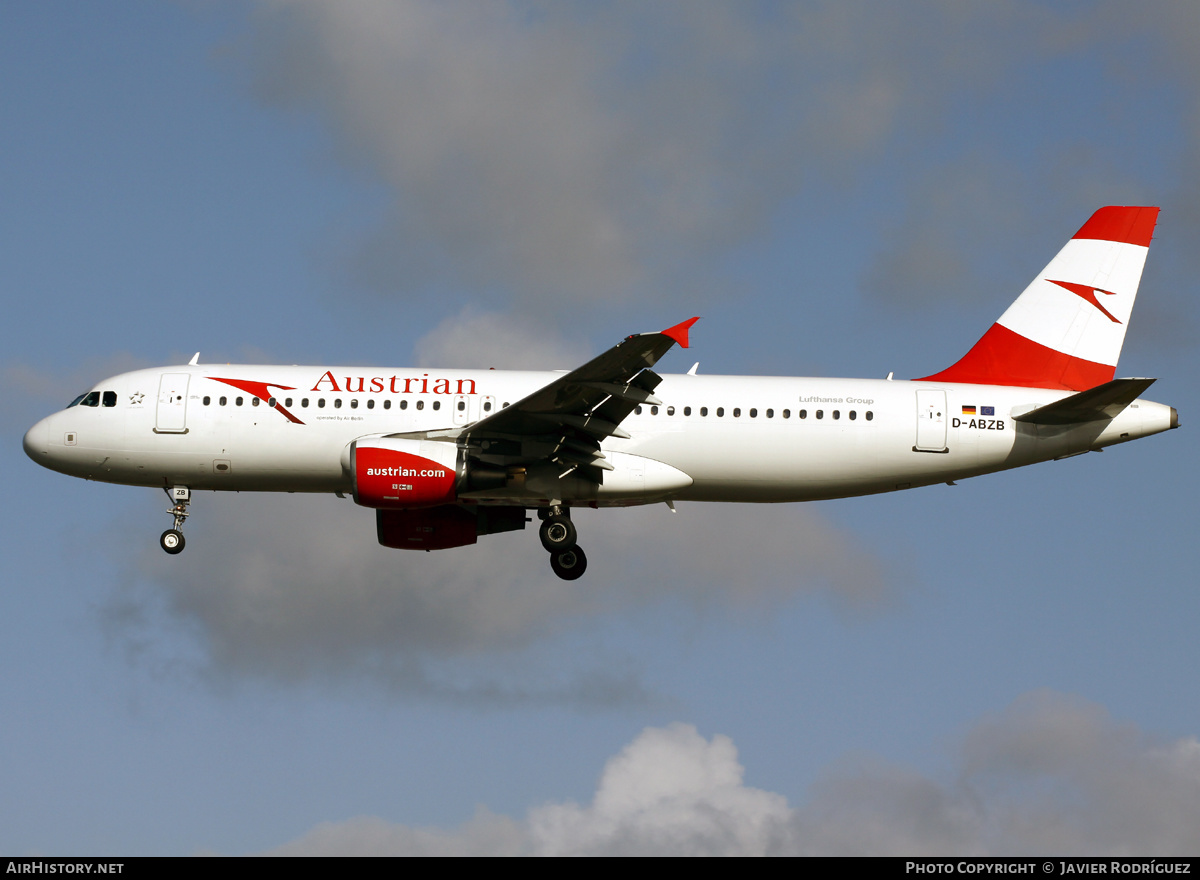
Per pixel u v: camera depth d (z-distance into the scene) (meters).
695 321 92.56
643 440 110.25
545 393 99.94
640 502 112.00
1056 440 112.44
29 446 110.81
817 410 111.19
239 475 110.31
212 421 108.75
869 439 111.00
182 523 113.12
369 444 105.94
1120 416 112.50
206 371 111.25
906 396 112.62
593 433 105.31
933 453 111.75
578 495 109.50
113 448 109.31
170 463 109.62
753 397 111.31
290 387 109.56
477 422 107.06
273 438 108.69
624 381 99.88
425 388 109.69
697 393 111.25
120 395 110.38
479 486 106.62
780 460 110.75
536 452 107.25
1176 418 112.88
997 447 112.19
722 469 111.19
